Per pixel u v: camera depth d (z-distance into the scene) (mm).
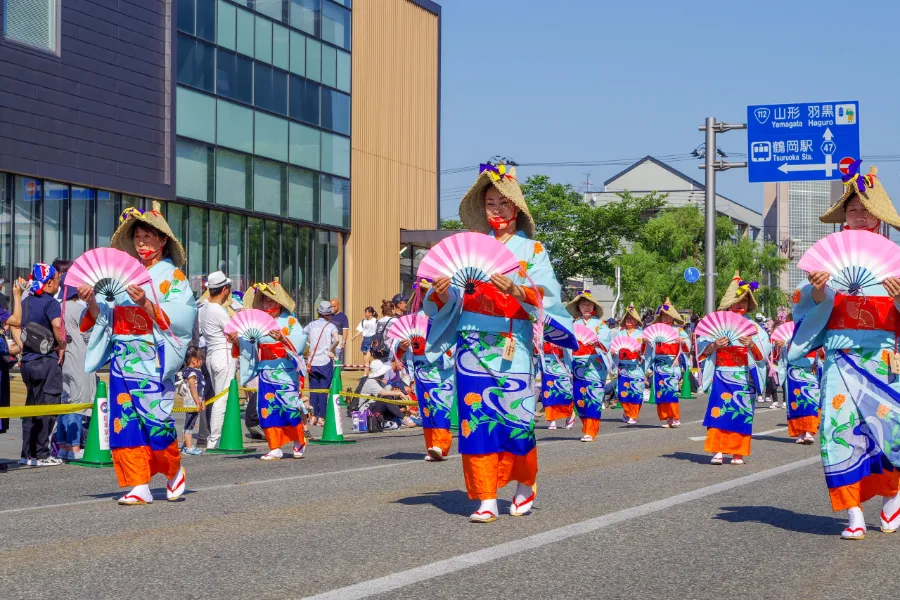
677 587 5660
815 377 14758
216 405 13969
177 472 8797
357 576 5793
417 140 33469
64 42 20828
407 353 13727
